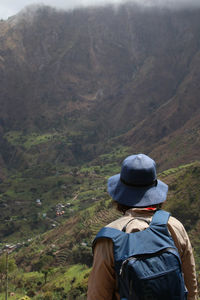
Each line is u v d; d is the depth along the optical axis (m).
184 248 2.76
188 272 2.80
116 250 2.50
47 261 120.25
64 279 90.06
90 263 107.50
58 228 159.25
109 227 2.71
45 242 152.12
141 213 2.81
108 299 2.56
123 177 2.90
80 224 146.75
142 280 2.35
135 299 2.34
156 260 2.43
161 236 2.60
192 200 112.25
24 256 137.38
